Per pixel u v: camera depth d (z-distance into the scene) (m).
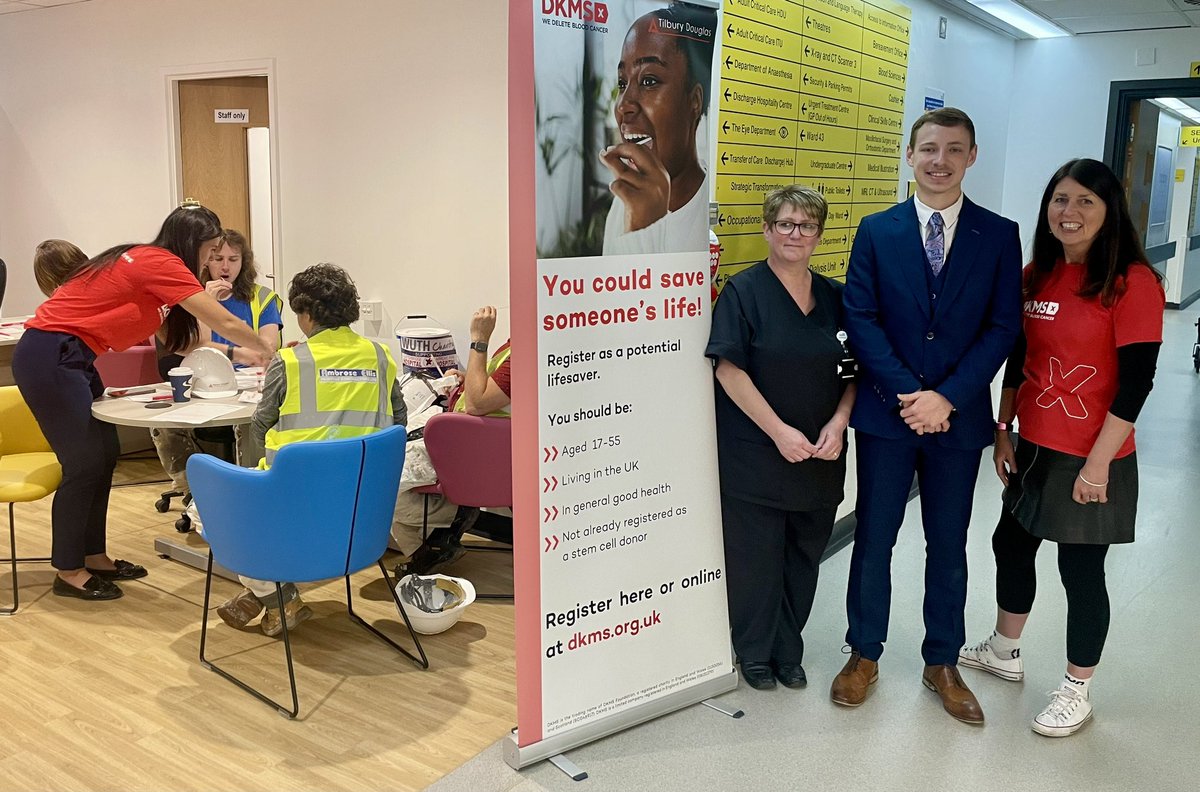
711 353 2.87
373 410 3.32
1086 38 6.10
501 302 4.41
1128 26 5.80
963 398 2.79
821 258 4.02
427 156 4.53
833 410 2.96
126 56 5.73
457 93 4.38
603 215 2.65
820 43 3.84
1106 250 2.68
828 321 2.94
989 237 2.81
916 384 2.81
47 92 6.21
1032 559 3.12
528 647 2.63
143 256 3.53
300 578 2.86
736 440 2.96
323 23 4.77
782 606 3.16
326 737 2.77
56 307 3.54
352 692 3.04
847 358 2.94
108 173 6.02
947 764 2.71
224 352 4.58
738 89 3.35
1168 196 13.76
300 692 3.03
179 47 5.43
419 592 3.54
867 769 2.68
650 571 2.87
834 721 2.93
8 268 6.77
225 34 5.19
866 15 4.19
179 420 3.43
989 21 5.58
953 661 3.07
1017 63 6.33
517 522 2.58
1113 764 2.73
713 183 3.29
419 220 4.61
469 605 3.57
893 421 2.89
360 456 2.84
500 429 3.50
